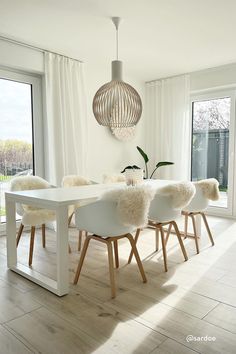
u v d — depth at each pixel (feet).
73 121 13.08
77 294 6.81
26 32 10.32
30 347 4.89
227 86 14.56
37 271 8.21
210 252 9.77
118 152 16.08
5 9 8.64
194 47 11.85
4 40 10.88
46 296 6.71
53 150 12.46
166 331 5.33
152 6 8.54
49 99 12.29
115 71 9.00
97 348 4.86
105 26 9.86
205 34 10.55
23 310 6.08
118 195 6.27
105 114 9.00
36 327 5.47
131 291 6.95
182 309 6.12
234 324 5.57
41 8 8.60
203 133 16.16
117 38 10.59
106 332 5.31
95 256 9.46
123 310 6.08
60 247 6.60
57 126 12.53
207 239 11.29
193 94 16.22
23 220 8.31
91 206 6.81
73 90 13.12
